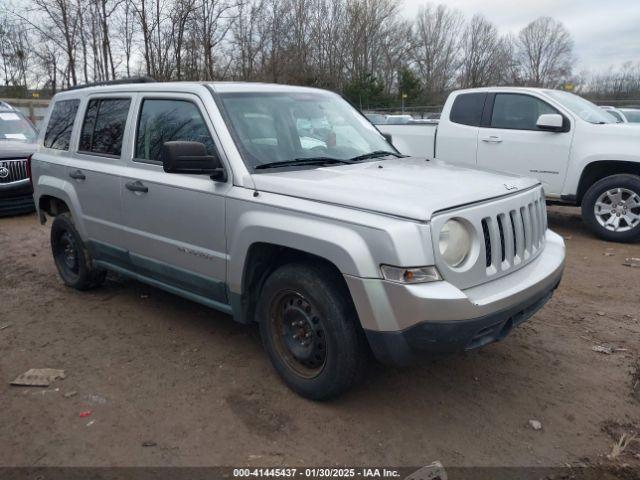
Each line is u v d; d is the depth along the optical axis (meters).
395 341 3.06
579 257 7.07
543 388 3.84
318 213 3.28
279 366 3.77
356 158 4.35
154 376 3.99
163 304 5.39
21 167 9.68
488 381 3.92
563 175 7.93
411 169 3.98
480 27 61.16
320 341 3.48
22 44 22.41
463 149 8.80
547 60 69.12
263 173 3.75
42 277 6.30
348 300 3.32
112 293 5.72
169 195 4.20
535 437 3.30
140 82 4.99
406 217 3.00
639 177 7.52
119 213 4.75
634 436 3.32
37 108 20.31
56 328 4.85
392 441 3.26
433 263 2.99
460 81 61.62
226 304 4.04
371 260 3.04
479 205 3.27
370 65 46.28
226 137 3.88
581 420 3.48
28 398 3.72
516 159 8.30
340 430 3.36
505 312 3.21
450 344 3.03
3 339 4.64
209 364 4.16
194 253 4.11
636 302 5.45
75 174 5.18
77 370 4.09
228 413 3.53
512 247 3.47
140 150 4.60
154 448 3.20
